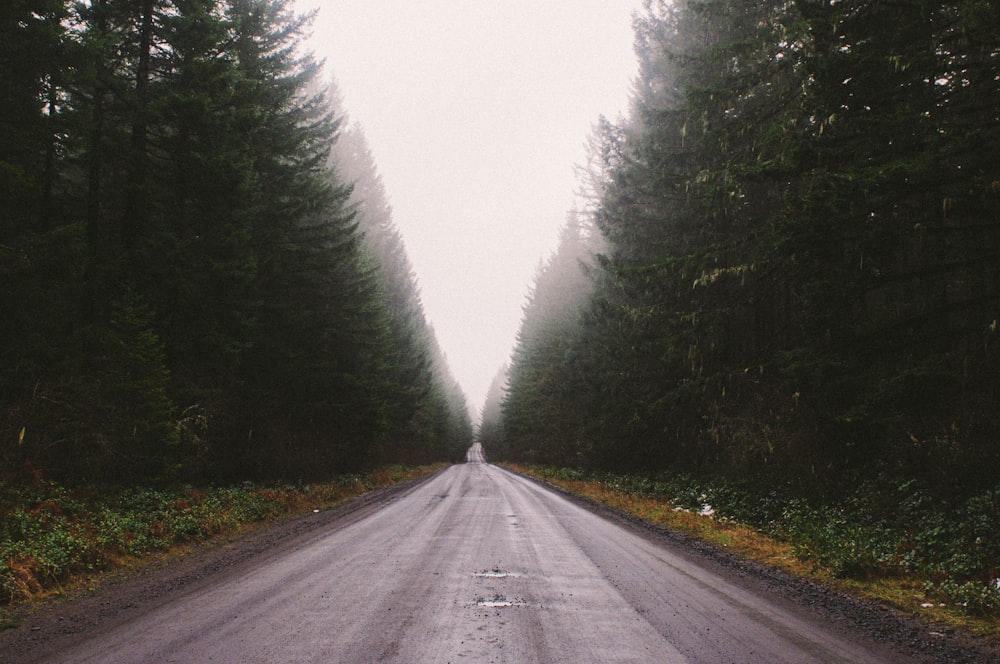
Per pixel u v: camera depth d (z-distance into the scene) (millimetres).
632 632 5594
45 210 14016
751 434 16703
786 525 12297
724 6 17000
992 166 9336
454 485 30453
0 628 5723
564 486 31406
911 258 13398
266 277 20422
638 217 22578
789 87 15727
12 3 10969
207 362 17250
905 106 10453
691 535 12875
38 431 12164
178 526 11461
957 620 6281
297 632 5488
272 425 21906
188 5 16016
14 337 12516
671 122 20141
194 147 16391
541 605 6598
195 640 5246
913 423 11742
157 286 15781
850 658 4980
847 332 11789
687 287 17406
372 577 8031
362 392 26328
